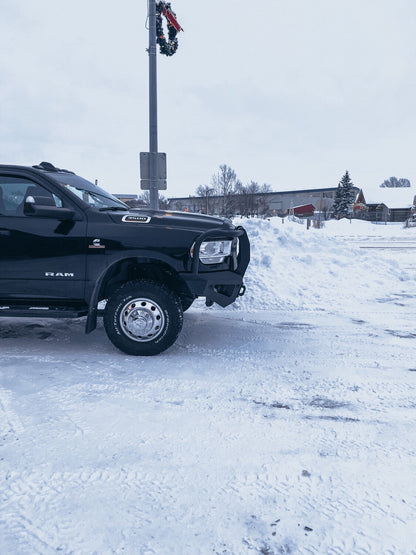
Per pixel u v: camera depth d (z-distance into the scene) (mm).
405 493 2029
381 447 2455
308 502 1961
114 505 1923
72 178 4676
